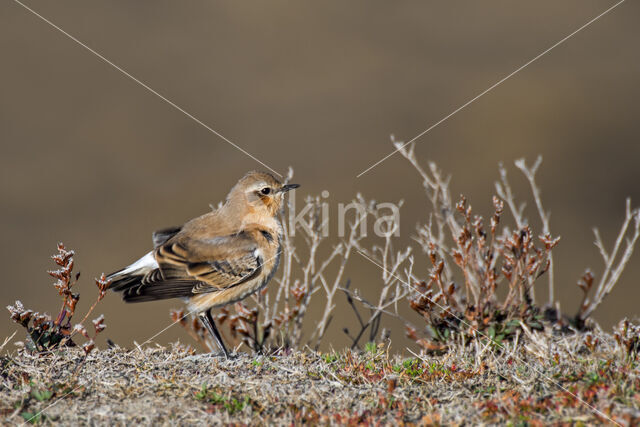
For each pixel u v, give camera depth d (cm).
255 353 1277
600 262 2359
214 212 1458
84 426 945
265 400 1010
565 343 1175
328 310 1403
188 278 1334
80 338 1309
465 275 1298
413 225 2373
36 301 2231
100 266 2422
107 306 2164
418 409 980
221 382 1071
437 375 1076
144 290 1327
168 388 1051
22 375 1078
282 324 1372
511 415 934
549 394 988
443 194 1507
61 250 1220
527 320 1273
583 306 1364
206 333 1423
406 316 1842
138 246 2541
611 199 2759
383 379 1067
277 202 1441
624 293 2180
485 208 2620
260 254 1367
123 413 977
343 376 1088
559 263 2352
